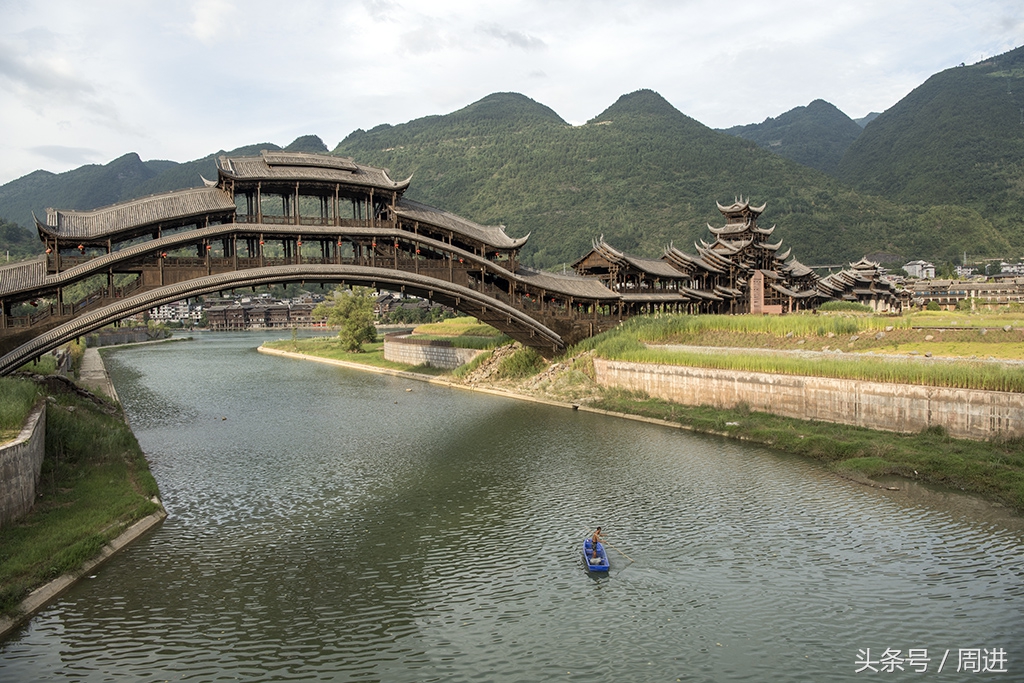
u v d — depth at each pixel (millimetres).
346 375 89562
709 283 96500
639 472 38156
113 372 94562
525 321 63750
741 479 36219
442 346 86000
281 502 34156
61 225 45031
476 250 63406
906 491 33344
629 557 26969
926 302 118375
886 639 20859
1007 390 36219
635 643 20969
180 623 22344
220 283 48469
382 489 36156
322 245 56469
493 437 47844
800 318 61125
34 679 19234
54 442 36000
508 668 19797
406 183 56344
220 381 83062
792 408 46406
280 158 54469
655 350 58844
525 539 29031
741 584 24547
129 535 29094
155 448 45781
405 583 25188
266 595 24281
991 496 31969
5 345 42438
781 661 19875
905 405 39844
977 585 23906
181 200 50312
